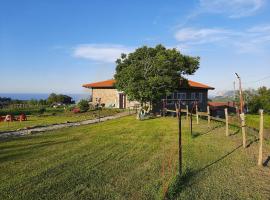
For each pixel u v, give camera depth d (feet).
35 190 37.47
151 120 112.57
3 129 99.19
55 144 67.62
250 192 38.04
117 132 85.30
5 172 45.19
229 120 127.34
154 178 42.09
